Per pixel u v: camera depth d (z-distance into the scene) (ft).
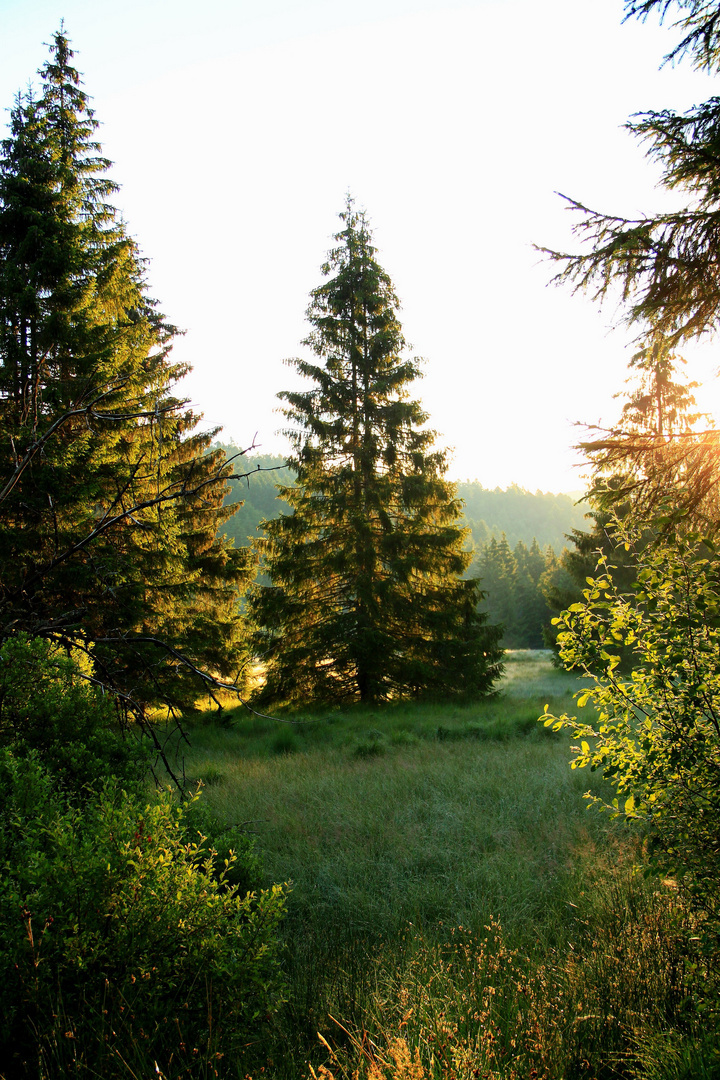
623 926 13.52
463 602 58.23
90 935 8.51
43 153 37.37
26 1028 7.86
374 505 54.70
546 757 30.83
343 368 57.82
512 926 14.37
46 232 34.94
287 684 54.08
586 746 12.48
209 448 51.60
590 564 76.23
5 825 10.79
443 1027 9.47
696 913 11.40
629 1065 9.35
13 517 26.84
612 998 10.95
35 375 12.59
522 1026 10.05
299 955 13.69
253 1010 9.88
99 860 9.02
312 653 54.13
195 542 51.93
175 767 29.12
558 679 78.59
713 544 11.07
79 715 15.78
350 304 58.85
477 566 290.15
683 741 11.03
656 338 13.75
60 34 42.65
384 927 14.93
